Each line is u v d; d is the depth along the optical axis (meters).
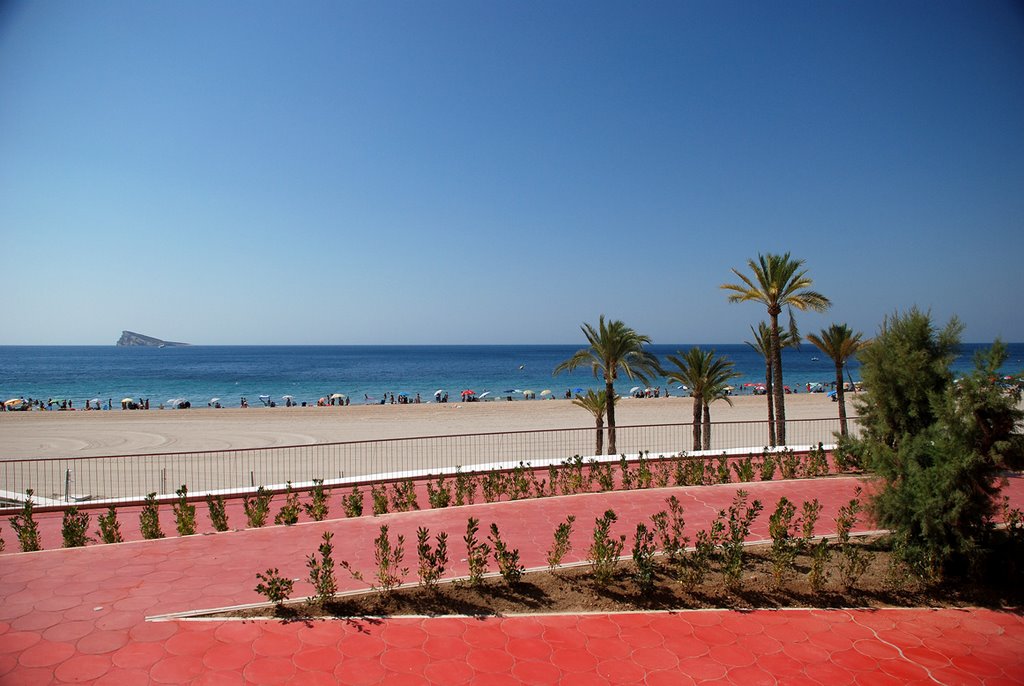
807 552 8.04
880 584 7.09
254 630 5.89
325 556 6.57
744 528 7.59
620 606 6.54
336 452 22.20
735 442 24.83
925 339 7.87
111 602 6.53
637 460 14.58
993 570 7.24
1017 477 12.09
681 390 68.38
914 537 7.45
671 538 8.74
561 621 6.22
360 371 111.38
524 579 7.21
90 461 20.78
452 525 9.64
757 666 5.41
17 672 5.05
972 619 6.32
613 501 10.98
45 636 5.71
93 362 147.62
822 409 39.47
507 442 24.48
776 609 6.51
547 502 10.95
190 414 39.22
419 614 6.30
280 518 10.04
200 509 11.45
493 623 6.15
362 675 5.16
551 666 5.38
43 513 11.34
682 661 5.49
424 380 88.50
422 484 13.15
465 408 44.12
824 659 5.54
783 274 20.75
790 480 12.48
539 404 48.19
